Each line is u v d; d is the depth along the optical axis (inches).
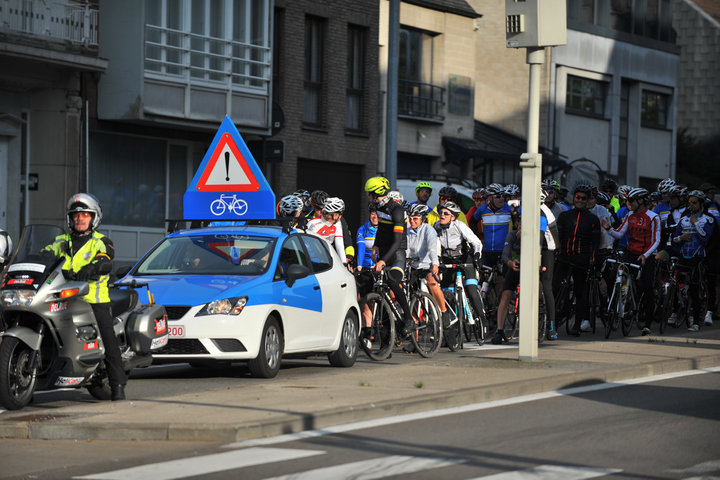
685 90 3043.8
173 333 564.1
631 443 397.4
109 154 1283.2
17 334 458.0
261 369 579.2
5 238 597.9
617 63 2397.9
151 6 1261.1
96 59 1198.3
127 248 1302.9
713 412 470.9
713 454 378.6
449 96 1873.8
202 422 413.1
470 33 1903.3
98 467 361.4
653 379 586.6
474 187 1520.7
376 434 414.6
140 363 516.1
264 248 617.9
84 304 480.4
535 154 619.8
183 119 1302.9
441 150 1870.1
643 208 890.1
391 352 696.4
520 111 2276.1
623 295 855.7
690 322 944.9
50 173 1198.9
